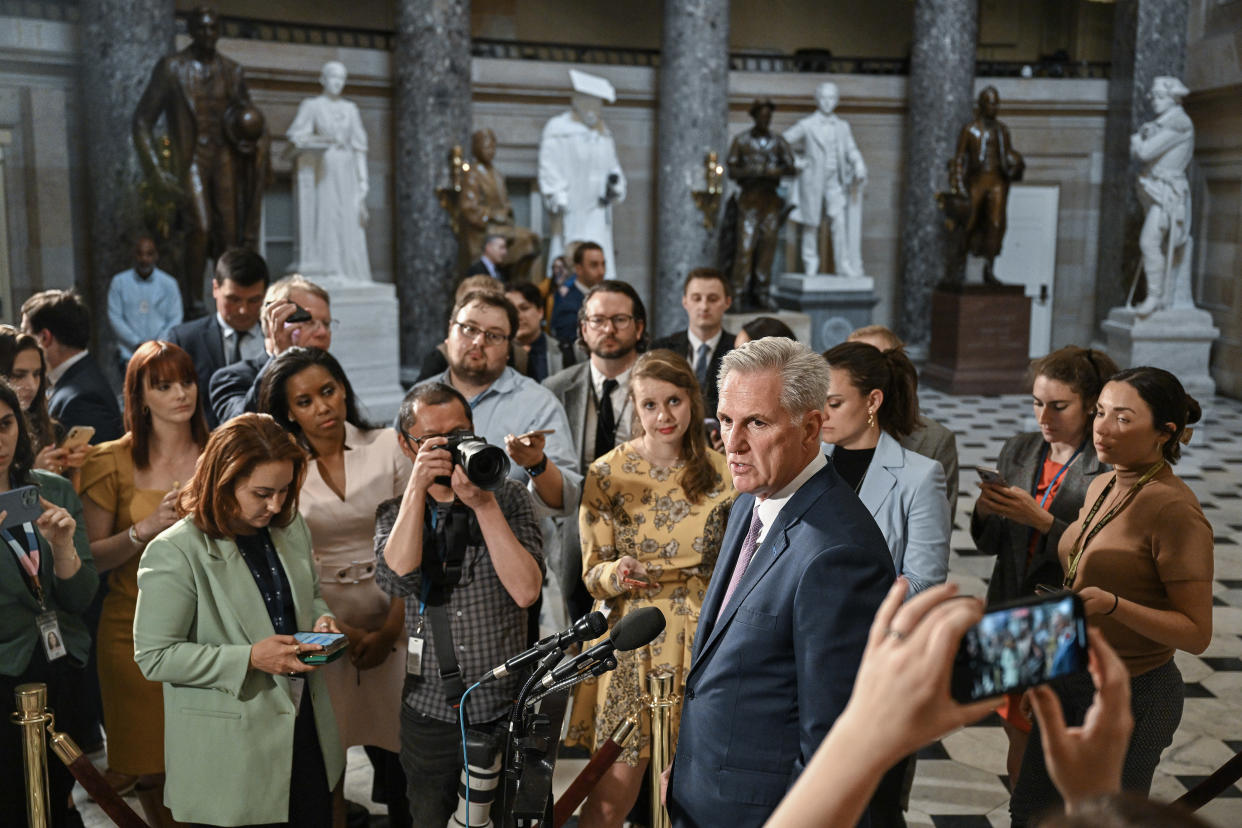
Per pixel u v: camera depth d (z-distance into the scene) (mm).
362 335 11969
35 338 4098
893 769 2209
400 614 3686
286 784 3076
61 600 3490
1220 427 12453
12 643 3260
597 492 3590
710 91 14180
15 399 3352
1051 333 17453
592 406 4715
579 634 2404
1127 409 2971
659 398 3510
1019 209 17172
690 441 3561
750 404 2367
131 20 10430
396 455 3762
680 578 3512
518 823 2414
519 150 15469
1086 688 2998
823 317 15000
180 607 3045
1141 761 3031
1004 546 3818
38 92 11703
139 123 10000
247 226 10383
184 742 3062
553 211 13953
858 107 16641
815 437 2436
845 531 2299
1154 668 3002
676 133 14234
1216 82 14469
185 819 3076
